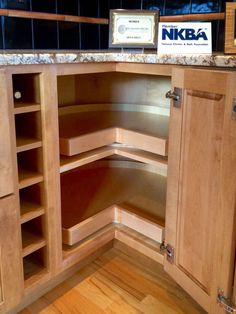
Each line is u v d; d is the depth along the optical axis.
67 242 1.32
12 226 1.04
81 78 1.76
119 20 1.38
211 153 0.98
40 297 1.28
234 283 0.97
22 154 1.16
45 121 1.08
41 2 1.52
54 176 1.16
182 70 1.03
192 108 1.02
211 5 1.47
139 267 1.46
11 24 1.43
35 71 1.01
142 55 1.16
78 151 1.29
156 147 1.30
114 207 1.50
